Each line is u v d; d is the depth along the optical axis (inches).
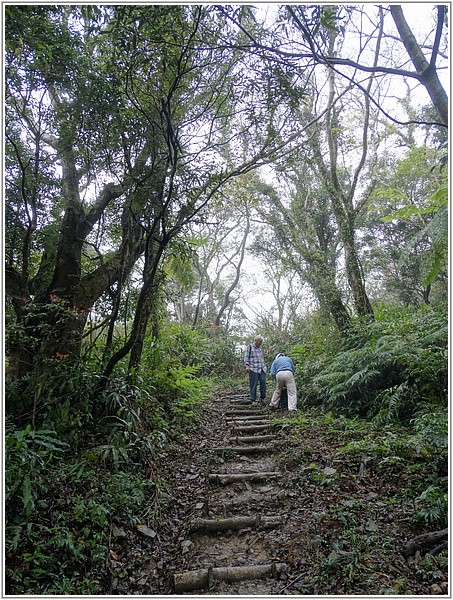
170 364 284.4
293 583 108.0
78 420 152.0
